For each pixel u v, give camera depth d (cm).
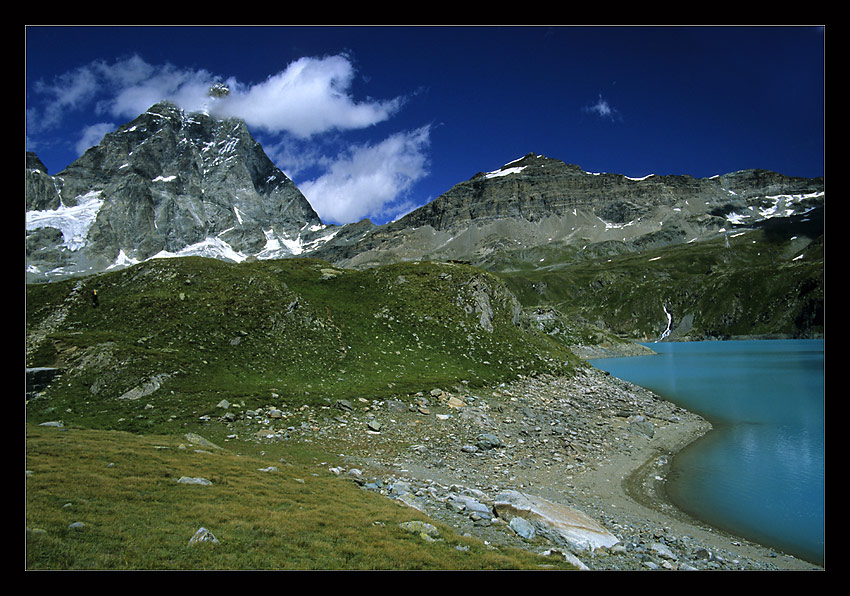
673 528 2473
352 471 2666
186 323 5009
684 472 3497
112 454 2109
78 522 1390
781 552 2233
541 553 1753
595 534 2078
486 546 1706
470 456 3394
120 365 3853
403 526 1745
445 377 5119
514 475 3139
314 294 6781
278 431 3338
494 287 8006
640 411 5459
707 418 5375
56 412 3328
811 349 16138
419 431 3741
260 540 1466
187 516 1574
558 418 4666
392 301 6862
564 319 16338
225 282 6053
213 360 4447
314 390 4172
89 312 5353
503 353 6456
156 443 2512
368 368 5012
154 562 1237
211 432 3203
